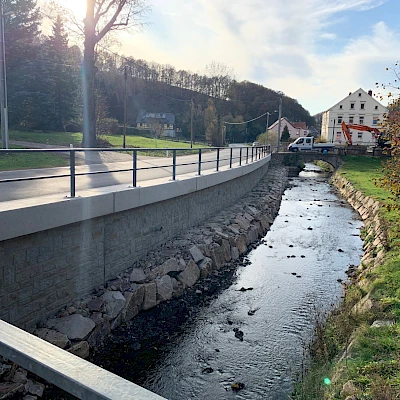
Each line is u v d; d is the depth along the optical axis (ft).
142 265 31.12
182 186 37.65
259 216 57.62
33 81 125.08
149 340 24.76
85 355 21.76
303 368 22.17
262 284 35.35
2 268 19.62
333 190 104.17
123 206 28.17
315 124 390.01
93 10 78.69
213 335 26.04
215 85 299.17
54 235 22.66
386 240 35.81
